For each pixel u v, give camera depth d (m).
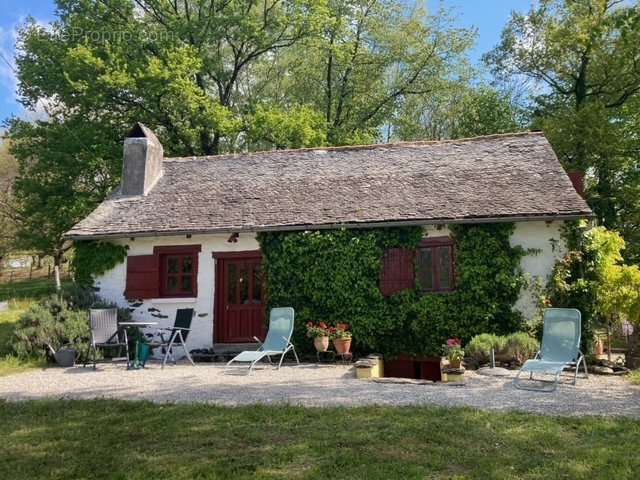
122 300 13.95
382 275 12.48
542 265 11.72
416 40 29.22
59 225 22.67
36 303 13.14
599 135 22.02
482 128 27.58
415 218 12.17
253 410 6.69
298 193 14.27
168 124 24.84
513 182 12.94
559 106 25.95
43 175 23.30
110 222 14.32
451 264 12.35
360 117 30.75
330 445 5.28
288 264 13.00
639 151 23.39
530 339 10.32
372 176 14.48
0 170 35.31
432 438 5.43
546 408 6.72
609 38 23.09
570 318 9.12
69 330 12.20
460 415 6.27
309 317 12.78
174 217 14.04
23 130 23.16
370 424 5.96
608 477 4.36
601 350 11.69
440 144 15.67
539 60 26.62
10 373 10.66
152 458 5.09
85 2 23.45
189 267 14.02
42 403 7.42
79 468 4.88
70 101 22.52
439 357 12.10
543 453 4.96
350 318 12.57
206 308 13.57
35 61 23.23
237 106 29.83
